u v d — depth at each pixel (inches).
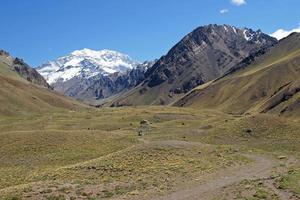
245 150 3604.8
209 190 2004.2
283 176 2285.9
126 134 5029.5
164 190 2000.5
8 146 3846.0
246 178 2347.4
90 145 3900.1
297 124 4670.3
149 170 2450.8
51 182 2118.6
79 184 2069.4
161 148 3065.9
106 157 2896.2
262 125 4645.7
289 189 1952.5
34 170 2994.6
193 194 1920.5
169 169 2500.0
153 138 4687.5
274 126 4594.0
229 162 2886.3
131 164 2620.6
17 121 7199.8
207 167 2642.7
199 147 3289.9
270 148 3964.1
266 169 2716.5
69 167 2691.9
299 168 2721.5
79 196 1850.4
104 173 2405.3
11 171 3036.4
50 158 3491.6
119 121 7071.9
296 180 2172.7
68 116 7859.3
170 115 7824.8
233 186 2071.9
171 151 3014.3
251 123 4712.1
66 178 2292.1
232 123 4874.5
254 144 4188.0
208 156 3016.7
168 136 4785.9
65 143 3924.7
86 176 2329.0
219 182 2214.6
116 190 1983.3
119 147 3868.1
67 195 1847.9
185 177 2321.6
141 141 4306.1
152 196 1881.2
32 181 2342.5
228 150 3412.9
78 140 4052.7
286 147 3969.0
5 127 6250.0
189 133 4901.6
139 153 2923.2
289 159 3260.3
